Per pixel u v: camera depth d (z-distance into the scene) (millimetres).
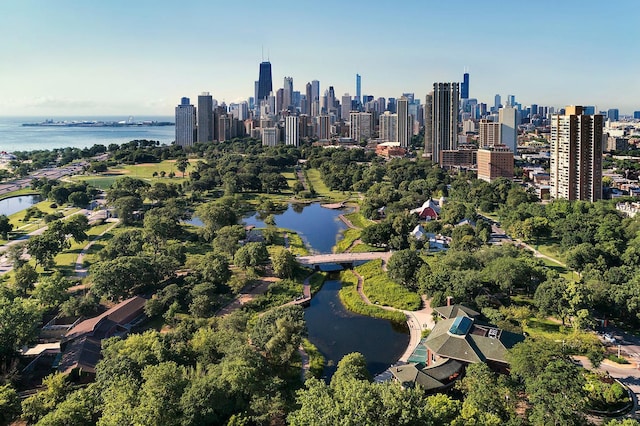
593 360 157875
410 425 101812
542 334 185375
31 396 141500
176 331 175125
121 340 167750
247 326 187625
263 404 130000
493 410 129250
